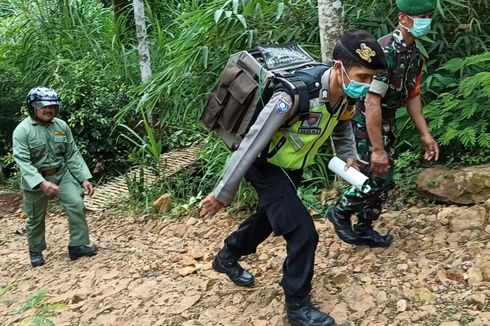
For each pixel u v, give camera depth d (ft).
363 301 10.98
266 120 9.39
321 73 9.69
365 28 18.24
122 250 17.19
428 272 11.53
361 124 12.26
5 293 15.38
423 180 15.20
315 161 17.51
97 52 29.55
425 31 11.23
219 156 19.33
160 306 12.67
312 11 19.19
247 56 10.03
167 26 29.30
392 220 14.24
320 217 15.93
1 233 21.68
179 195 20.75
